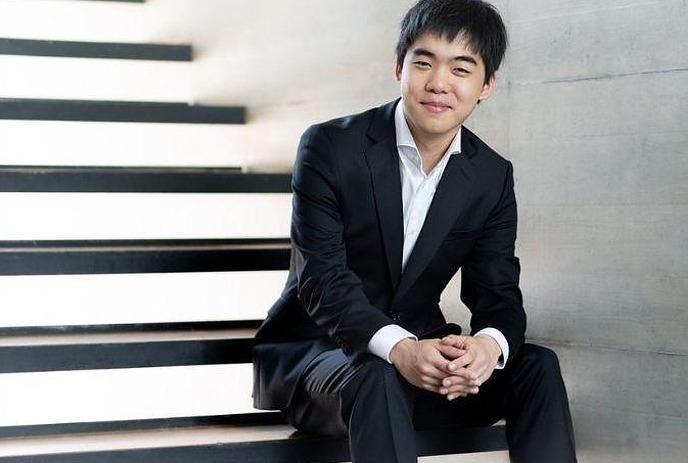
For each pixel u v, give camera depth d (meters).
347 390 2.15
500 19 2.25
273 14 3.76
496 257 2.41
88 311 3.02
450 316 3.07
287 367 2.47
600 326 2.71
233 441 2.50
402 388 2.14
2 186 3.17
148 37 4.15
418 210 2.34
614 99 2.63
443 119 2.21
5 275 2.95
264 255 3.13
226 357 2.83
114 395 2.77
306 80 3.63
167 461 2.45
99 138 3.62
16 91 3.77
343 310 2.22
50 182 3.20
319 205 2.30
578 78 2.71
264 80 3.81
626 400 2.66
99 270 3.01
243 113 3.88
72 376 2.74
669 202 2.54
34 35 4.01
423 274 2.36
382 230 2.31
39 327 2.95
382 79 3.32
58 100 3.56
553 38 2.76
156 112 3.70
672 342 2.55
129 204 3.29
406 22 2.25
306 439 2.50
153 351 2.79
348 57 3.46
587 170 2.71
